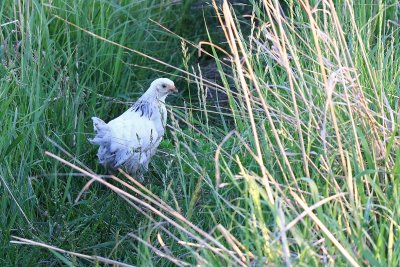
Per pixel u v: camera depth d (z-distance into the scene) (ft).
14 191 27.76
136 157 29.50
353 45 28.12
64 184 30.17
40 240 25.96
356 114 24.84
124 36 37.01
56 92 32.81
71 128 31.96
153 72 39.34
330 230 20.93
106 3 38.55
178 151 25.95
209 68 40.45
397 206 20.89
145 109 30.42
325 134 23.22
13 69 32.35
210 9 43.34
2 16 35.29
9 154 28.84
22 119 29.76
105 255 25.46
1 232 26.66
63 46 35.50
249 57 29.71
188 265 21.75
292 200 22.81
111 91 36.24
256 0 40.40
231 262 19.45
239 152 27.40
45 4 34.71
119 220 27.53
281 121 25.84
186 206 24.91
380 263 19.02
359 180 21.63
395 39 32.63
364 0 32.65
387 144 24.12
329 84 21.99
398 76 28.40
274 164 25.11
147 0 40.50
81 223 27.71
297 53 29.35
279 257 19.49
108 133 29.30
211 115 36.60
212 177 26.55
